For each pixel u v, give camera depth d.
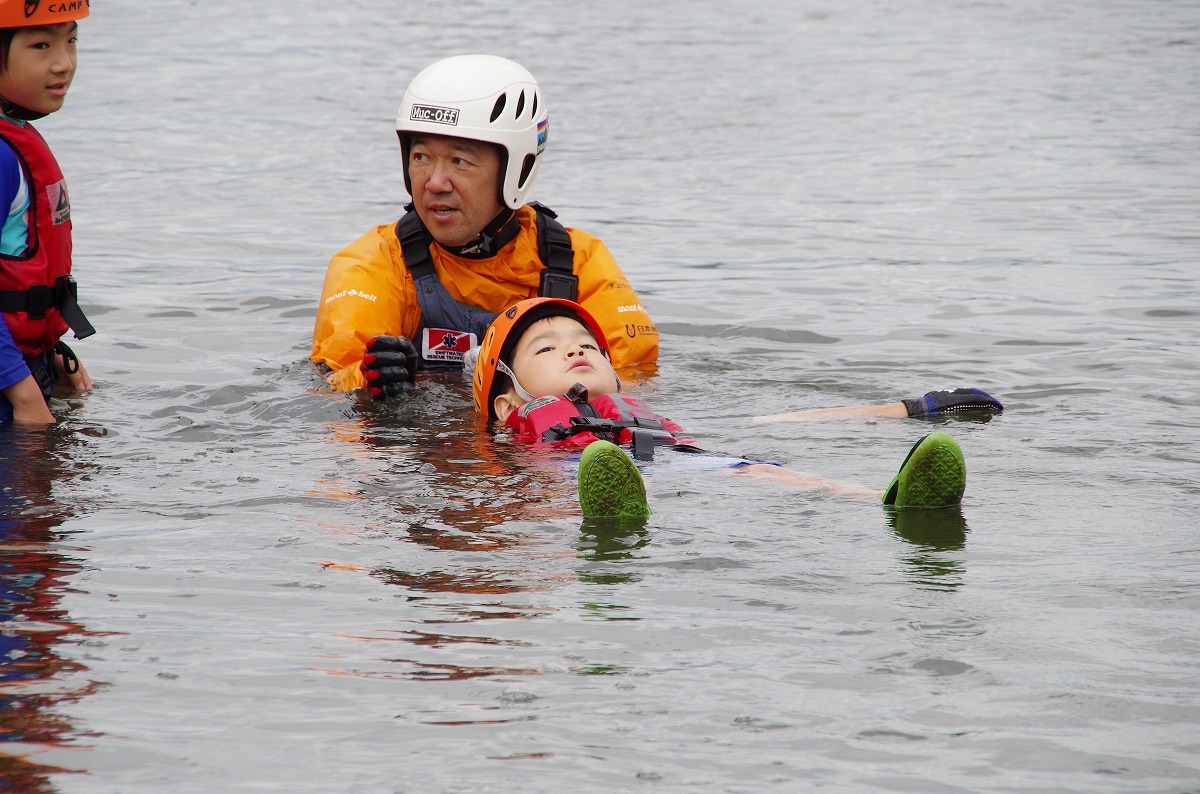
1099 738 4.83
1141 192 23.38
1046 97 36.12
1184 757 4.68
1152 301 15.26
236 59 42.28
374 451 9.29
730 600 6.23
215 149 27.55
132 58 41.78
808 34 52.53
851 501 7.97
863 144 29.39
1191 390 11.16
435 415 10.53
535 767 4.64
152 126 30.06
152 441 9.52
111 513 7.69
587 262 12.88
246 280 16.48
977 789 4.49
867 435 9.81
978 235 19.98
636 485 7.60
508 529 7.41
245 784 4.53
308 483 8.37
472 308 12.53
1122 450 9.17
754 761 4.68
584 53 45.53
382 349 10.86
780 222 21.27
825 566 6.73
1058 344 13.19
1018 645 5.64
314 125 30.88
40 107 10.62
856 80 39.97
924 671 5.40
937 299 15.57
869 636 5.77
